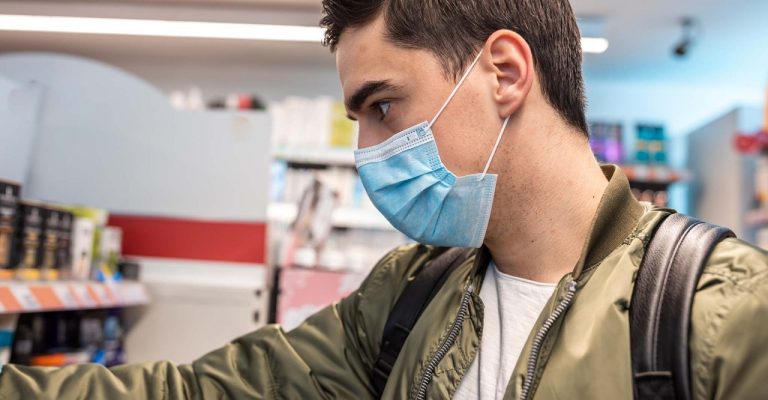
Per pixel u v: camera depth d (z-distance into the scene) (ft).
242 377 3.36
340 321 3.59
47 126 8.06
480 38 2.79
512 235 2.88
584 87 3.03
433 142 2.83
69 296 5.31
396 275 3.59
